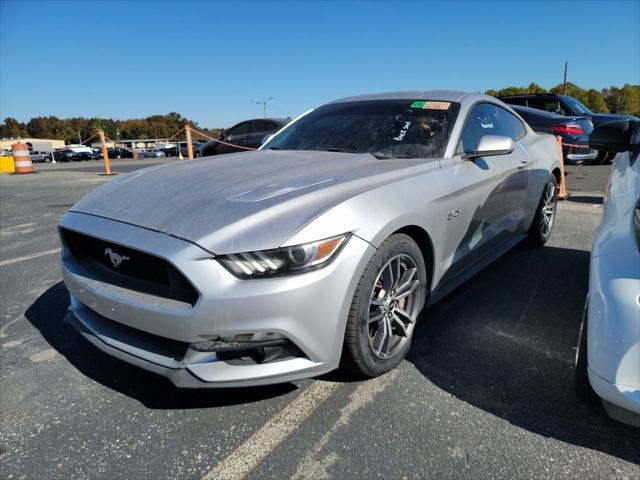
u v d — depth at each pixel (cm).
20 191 894
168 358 199
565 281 358
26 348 271
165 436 196
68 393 227
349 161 268
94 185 978
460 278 304
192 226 195
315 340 194
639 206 184
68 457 185
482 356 253
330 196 211
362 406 211
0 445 192
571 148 907
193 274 182
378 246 209
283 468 177
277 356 195
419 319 257
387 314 231
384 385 227
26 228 563
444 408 209
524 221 394
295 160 276
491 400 215
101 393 227
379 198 219
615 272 166
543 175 408
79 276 224
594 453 181
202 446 189
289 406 213
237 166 268
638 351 152
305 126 345
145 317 193
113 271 220
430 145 289
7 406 217
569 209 616
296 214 196
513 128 390
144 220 208
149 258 203
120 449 189
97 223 218
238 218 194
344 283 197
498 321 293
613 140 246
